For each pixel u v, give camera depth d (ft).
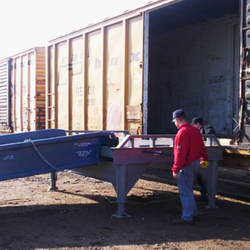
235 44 29.91
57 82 33.40
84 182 26.21
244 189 24.43
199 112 33.01
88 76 29.04
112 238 13.84
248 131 18.11
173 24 32.81
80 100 30.09
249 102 18.02
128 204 19.95
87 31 28.84
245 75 18.15
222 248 12.89
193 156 15.96
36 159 16.28
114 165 17.66
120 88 25.53
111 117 26.45
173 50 35.35
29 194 21.85
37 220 16.33
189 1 26.45
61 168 16.81
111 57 26.50
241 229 15.29
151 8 23.03
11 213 17.44
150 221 16.44
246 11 18.17
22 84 41.68
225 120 30.66
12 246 12.78
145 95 23.47
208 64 32.22
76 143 17.28
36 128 38.22
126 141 16.94
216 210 18.83
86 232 14.60
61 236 14.05
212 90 31.81
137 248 12.73
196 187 25.45
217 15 30.12
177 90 34.96
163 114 36.24
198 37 33.06
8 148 15.49
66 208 18.65
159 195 22.31
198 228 15.38
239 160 19.42
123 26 25.18
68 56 31.50
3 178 15.42
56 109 33.58
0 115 47.55
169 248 12.78
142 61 23.57
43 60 38.37
